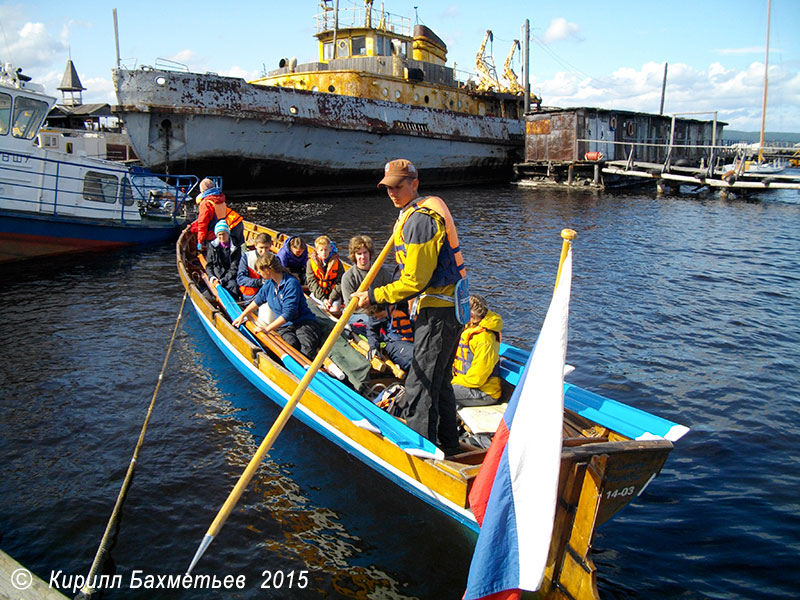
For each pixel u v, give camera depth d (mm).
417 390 3906
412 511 4438
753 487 4730
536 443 3037
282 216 18938
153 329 8273
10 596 3188
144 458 5027
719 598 3582
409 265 3539
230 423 5680
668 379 6770
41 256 12516
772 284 11172
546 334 3061
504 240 15719
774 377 6828
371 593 3646
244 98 21125
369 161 26125
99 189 13469
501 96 34031
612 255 13852
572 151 32312
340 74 25953
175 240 14953
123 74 19312
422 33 30500
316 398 4727
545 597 3492
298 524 4262
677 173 31906
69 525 4176
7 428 5457
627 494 3678
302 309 5840
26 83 11805
